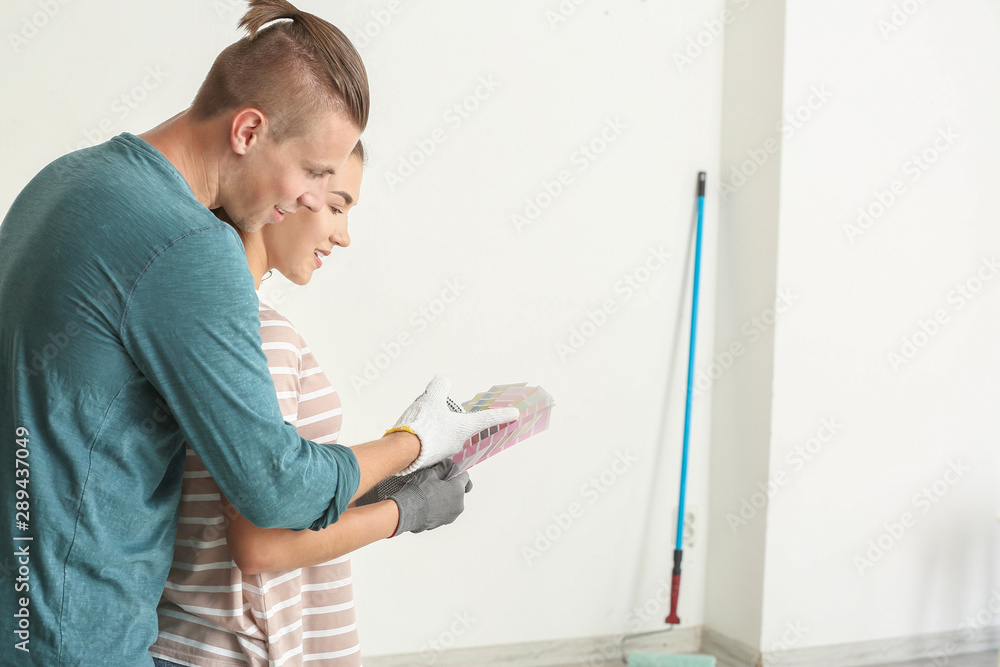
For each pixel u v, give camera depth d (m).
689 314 2.85
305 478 0.85
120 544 0.84
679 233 2.82
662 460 2.84
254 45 0.90
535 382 2.66
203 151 0.93
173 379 0.80
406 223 2.49
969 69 2.88
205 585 0.99
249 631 1.00
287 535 0.95
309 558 0.98
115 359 0.80
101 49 2.18
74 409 0.80
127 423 0.82
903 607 2.89
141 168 0.84
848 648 2.82
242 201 0.96
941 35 2.82
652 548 2.85
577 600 2.76
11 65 2.11
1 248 0.86
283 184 0.94
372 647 2.53
